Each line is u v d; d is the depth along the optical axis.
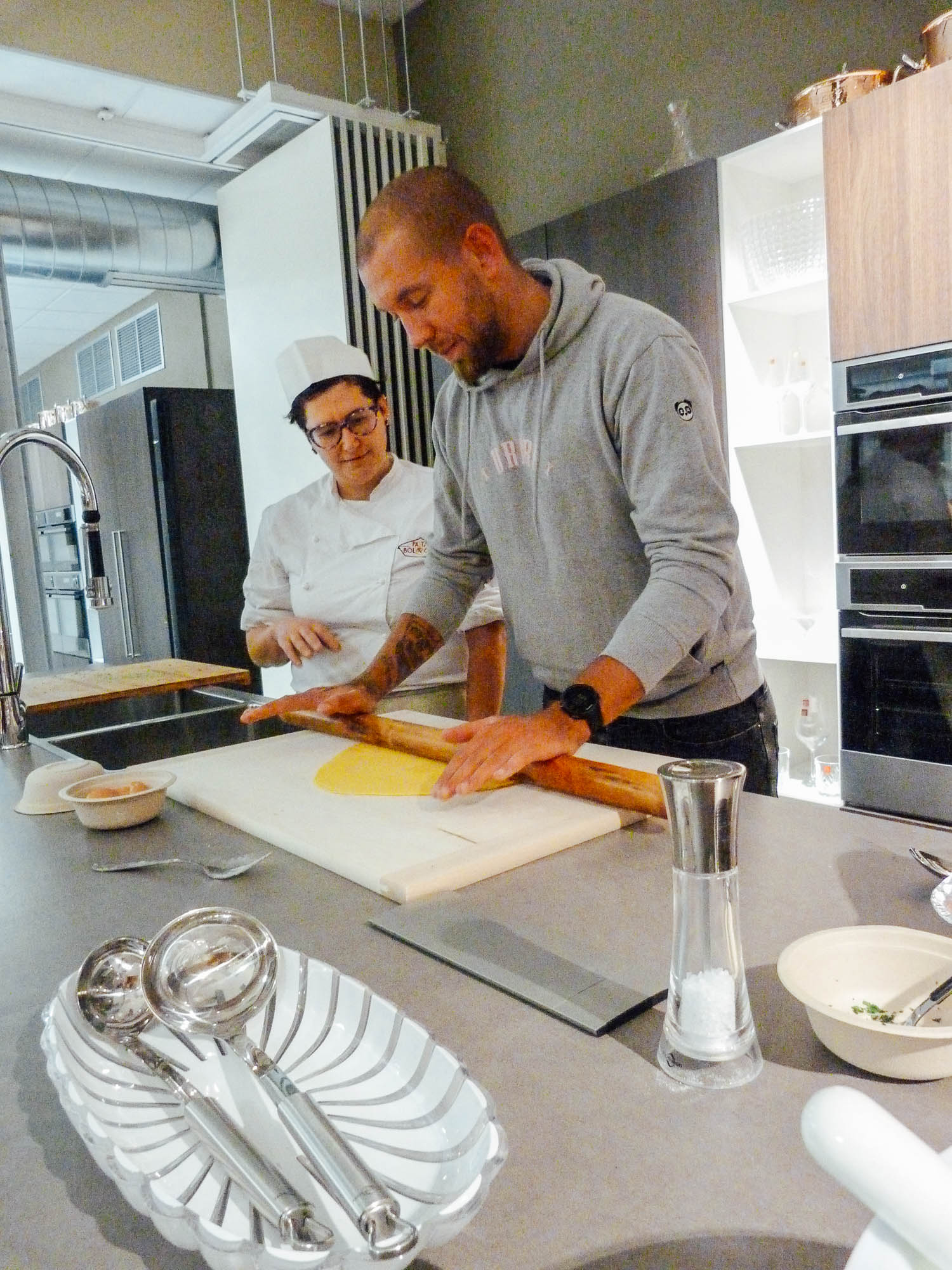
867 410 2.20
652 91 2.98
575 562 1.34
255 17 3.54
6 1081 0.55
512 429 1.36
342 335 3.37
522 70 3.42
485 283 1.21
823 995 0.54
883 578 2.21
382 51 3.90
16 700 1.63
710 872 0.49
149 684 2.18
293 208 3.50
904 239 2.07
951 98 1.95
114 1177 0.38
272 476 3.83
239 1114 0.47
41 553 5.13
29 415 8.05
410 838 0.92
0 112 3.36
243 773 1.20
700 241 2.50
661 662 1.06
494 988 0.62
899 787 2.25
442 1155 0.41
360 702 1.40
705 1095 0.49
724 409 2.51
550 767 1.03
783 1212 0.40
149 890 0.86
